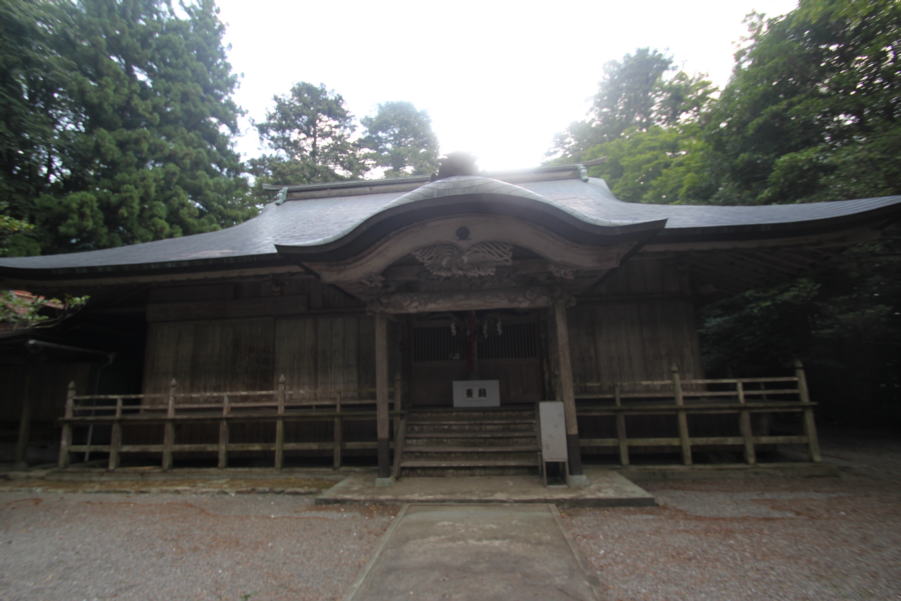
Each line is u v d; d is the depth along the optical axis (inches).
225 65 1083.3
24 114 694.5
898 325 492.7
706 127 609.0
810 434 323.3
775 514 238.5
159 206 765.9
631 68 1359.5
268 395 412.5
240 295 432.1
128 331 524.1
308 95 1406.3
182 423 386.3
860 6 445.1
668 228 310.0
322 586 171.5
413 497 263.4
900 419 556.4
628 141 1043.9
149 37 897.5
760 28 584.1
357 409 398.3
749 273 406.9
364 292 299.0
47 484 348.8
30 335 410.0
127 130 808.9
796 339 566.6
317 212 524.4
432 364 416.5
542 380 402.0
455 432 345.7
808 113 478.9
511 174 565.6
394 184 584.7
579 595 154.0
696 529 216.8
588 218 248.1
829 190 414.9
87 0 834.8
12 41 689.6
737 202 562.9
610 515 238.5
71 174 768.3
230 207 936.3
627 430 374.9
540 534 206.4
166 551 212.8
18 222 364.2
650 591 158.1
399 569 176.7
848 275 458.0
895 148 380.2
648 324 394.9
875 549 190.4
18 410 498.3
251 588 172.1
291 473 349.7
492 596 154.6
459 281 296.0
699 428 371.6
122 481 351.6
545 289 289.1
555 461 280.2
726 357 642.8
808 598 151.8
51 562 203.6
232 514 267.1
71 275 363.9
